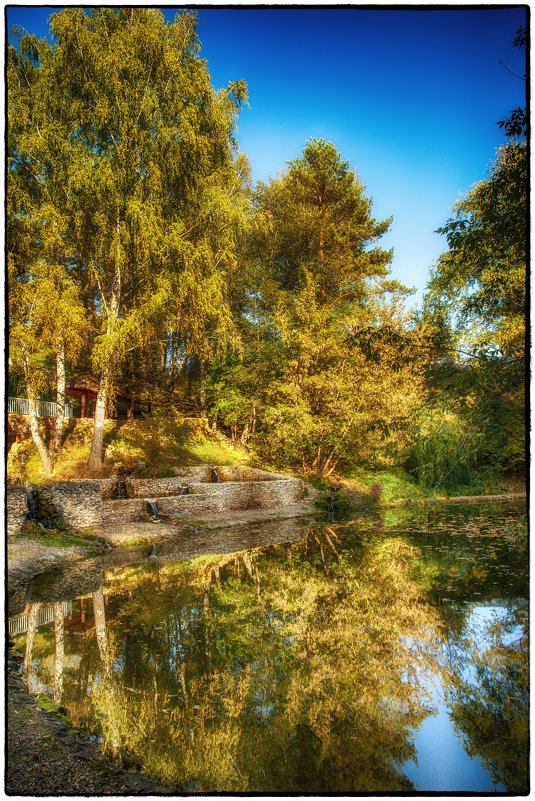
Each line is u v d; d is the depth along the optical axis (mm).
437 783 3834
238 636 7609
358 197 31234
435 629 7816
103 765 4031
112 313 19266
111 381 21500
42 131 17469
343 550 15305
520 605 9055
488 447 6109
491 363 5633
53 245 17453
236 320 33562
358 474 30094
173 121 19141
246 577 11906
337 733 4770
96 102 18094
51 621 8430
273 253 34094
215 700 5480
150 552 15008
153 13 18578
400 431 6973
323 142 30625
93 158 17484
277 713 5176
